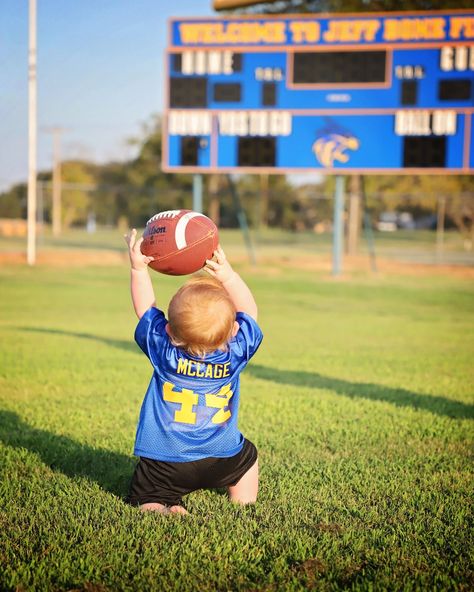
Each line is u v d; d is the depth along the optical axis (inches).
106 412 199.5
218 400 113.5
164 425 113.0
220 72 765.3
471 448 169.8
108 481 137.3
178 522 112.4
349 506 125.0
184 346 110.0
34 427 180.5
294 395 231.3
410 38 735.7
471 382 263.7
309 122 759.7
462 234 1690.5
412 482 140.3
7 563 98.9
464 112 733.3
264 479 140.2
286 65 755.4
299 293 650.8
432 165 744.3
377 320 474.6
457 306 565.3
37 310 481.4
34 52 830.5
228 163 773.9
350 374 277.4
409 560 102.7
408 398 231.6
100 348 328.5
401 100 743.1
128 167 2568.9
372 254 888.9
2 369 267.4
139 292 118.3
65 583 93.7
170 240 116.3
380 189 1605.6
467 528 115.7
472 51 726.5
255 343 116.2
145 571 96.4
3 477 138.0
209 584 94.2
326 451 163.5
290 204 2310.5
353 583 95.0
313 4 1202.6
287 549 104.8
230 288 121.7
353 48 745.0
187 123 775.1
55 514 117.2
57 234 1840.6
